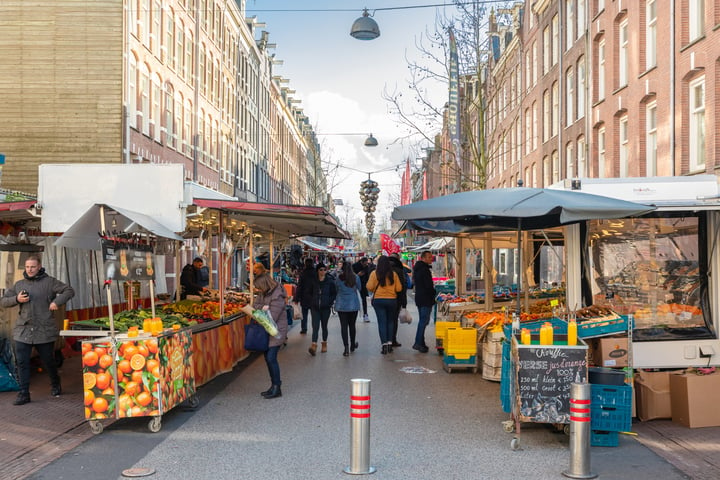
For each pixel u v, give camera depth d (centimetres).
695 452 739
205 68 3828
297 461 698
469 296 1778
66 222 1084
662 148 2241
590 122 2897
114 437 796
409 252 4647
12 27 2586
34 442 773
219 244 1216
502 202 834
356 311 1497
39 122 2573
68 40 2581
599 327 855
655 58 2353
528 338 795
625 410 757
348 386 1116
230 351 1256
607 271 983
